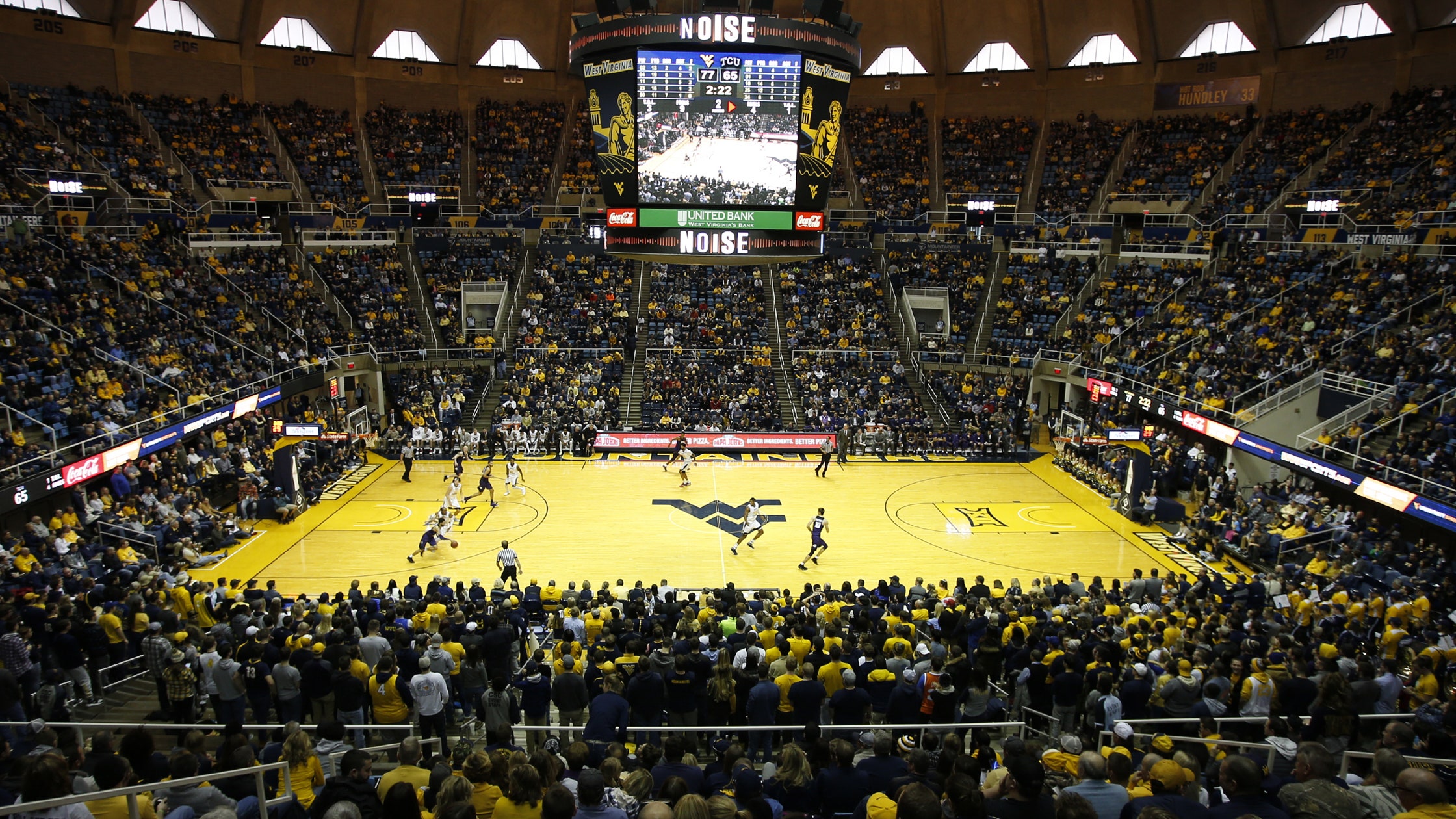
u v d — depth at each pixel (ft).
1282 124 144.97
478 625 46.19
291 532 86.02
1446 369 79.92
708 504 97.30
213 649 38.37
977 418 125.29
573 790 22.91
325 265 133.18
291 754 25.05
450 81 162.50
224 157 138.00
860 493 102.78
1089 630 45.70
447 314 135.74
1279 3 142.61
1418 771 17.11
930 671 34.58
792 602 55.36
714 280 147.02
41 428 74.69
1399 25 133.49
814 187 68.44
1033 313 138.21
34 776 18.75
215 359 98.37
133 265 103.65
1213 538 83.87
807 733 25.53
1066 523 92.38
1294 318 103.91
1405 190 118.83
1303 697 33.50
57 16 128.47
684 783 20.70
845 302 143.13
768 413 122.62
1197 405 97.40
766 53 64.85
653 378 126.31
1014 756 20.57
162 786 20.49
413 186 149.18
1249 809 18.54
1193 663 42.27
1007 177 161.79
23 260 91.20
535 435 117.91
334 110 155.84
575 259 148.87
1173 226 139.44
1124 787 22.38
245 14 143.74
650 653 40.16
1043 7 158.71
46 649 45.70
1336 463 76.89
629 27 64.03
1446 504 64.03
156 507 77.25
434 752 34.40
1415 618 54.60
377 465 112.27
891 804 21.01
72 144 120.88
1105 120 162.09
